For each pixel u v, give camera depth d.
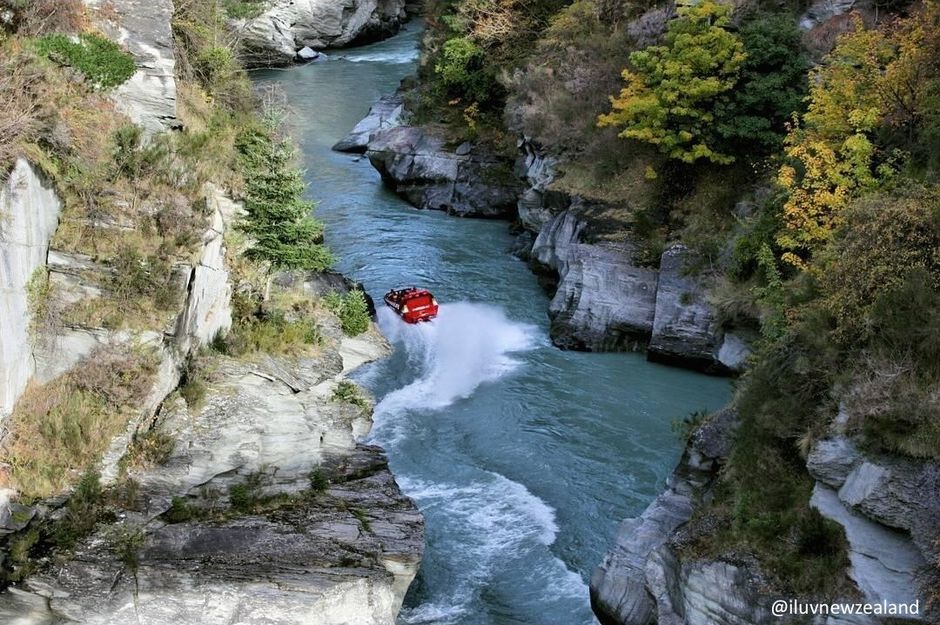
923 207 21.66
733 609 19.33
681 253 37.28
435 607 24.19
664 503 24.19
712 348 35.66
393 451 30.66
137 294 25.56
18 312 23.34
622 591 22.89
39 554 21.56
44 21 28.45
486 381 35.56
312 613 21.22
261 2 66.88
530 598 24.41
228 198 32.50
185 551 22.30
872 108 29.17
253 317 32.06
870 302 21.03
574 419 32.69
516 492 28.59
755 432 22.09
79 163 26.00
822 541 19.00
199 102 36.28
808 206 29.23
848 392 19.70
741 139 38.84
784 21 39.66
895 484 17.72
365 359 36.03
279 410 27.52
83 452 23.50
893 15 36.66
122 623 20.73
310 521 24.00
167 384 26.11
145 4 31.66
